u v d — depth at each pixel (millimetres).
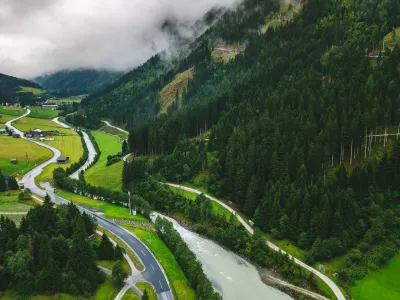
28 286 97812
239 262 128750
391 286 108000
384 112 154125
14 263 99375
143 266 121125
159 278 114125
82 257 106188
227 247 139625
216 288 112812
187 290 107750
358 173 133625
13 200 173375
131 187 186125
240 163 162625
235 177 162000
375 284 109188
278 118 174875
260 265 126062
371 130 150625
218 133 198500
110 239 138750
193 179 191375
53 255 106250
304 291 110188
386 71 182250
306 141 154875
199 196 164000
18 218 148500
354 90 174125
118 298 102688
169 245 133125
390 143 149875
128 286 108875
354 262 117375
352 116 154000
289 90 199875
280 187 142750
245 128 185000
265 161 156000
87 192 189750
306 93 186125
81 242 106750
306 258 122000
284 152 155250
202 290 99125
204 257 131750
